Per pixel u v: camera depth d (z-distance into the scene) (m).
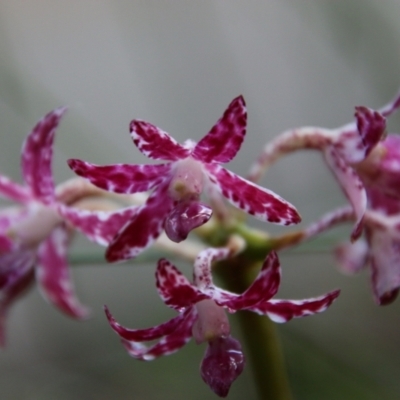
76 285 0.45
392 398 0.31
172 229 0.24
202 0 0.42
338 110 0.45
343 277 0.45
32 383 0.39
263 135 0.48
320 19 0.33
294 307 0.24
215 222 0.27
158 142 0.24
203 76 0.44
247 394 0.37
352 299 0.44
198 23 0.42
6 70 0.31
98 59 0.47
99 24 0.47
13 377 0.39
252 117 0.46
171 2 0.42
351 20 0.32
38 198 0.27
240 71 0.46
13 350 0.43
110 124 0.47
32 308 0.43
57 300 0.29
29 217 0.28
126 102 0.47
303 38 0.45
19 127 0.35
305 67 0.45
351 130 0.27
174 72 0.43
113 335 0.44
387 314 0.43
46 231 0.28
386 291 0.27
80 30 0.47
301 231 0.27
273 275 0.24
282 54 0.46
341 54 0.33
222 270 0.27
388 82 0.32
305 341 0.32
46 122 0.26
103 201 0.28
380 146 0.27
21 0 0.45
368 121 0.25
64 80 0.47
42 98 0.32
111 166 0.24
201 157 0.24
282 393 0.28
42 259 0.28
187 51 0.43
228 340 0.24
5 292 0.29
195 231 0.27
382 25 0.32
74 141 0.32
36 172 0.27
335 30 0.32
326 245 0.29
